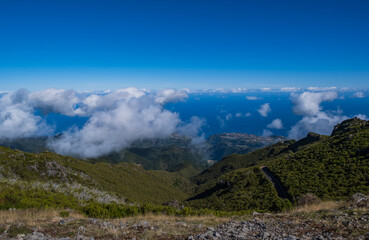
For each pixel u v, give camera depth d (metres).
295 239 8.68
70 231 9.93
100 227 10.66
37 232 9.44
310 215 12.77
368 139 58.34
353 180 40.06
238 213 18.17
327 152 64.06
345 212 12.59
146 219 14.12
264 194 54.88
